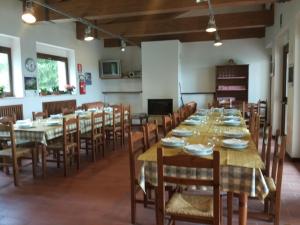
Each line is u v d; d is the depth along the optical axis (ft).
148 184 8.09
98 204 9.77
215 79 27.25
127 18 23.88
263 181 6.37
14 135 11.69
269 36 23.22
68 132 13.29
